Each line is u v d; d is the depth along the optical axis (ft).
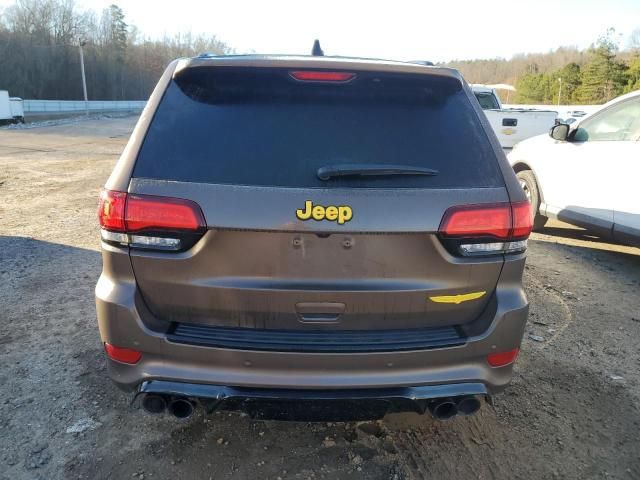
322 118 6.95
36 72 242.78
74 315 12.81
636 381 10.64
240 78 7.12
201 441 8.39
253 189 6.43
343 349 6.67
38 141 69.26
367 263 6.64
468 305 7.10
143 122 6.89
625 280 16.69
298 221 6.38
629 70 228.43
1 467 7.68
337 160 6.67
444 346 6.89
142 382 6.93
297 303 6.69
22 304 13.42
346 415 7.21
